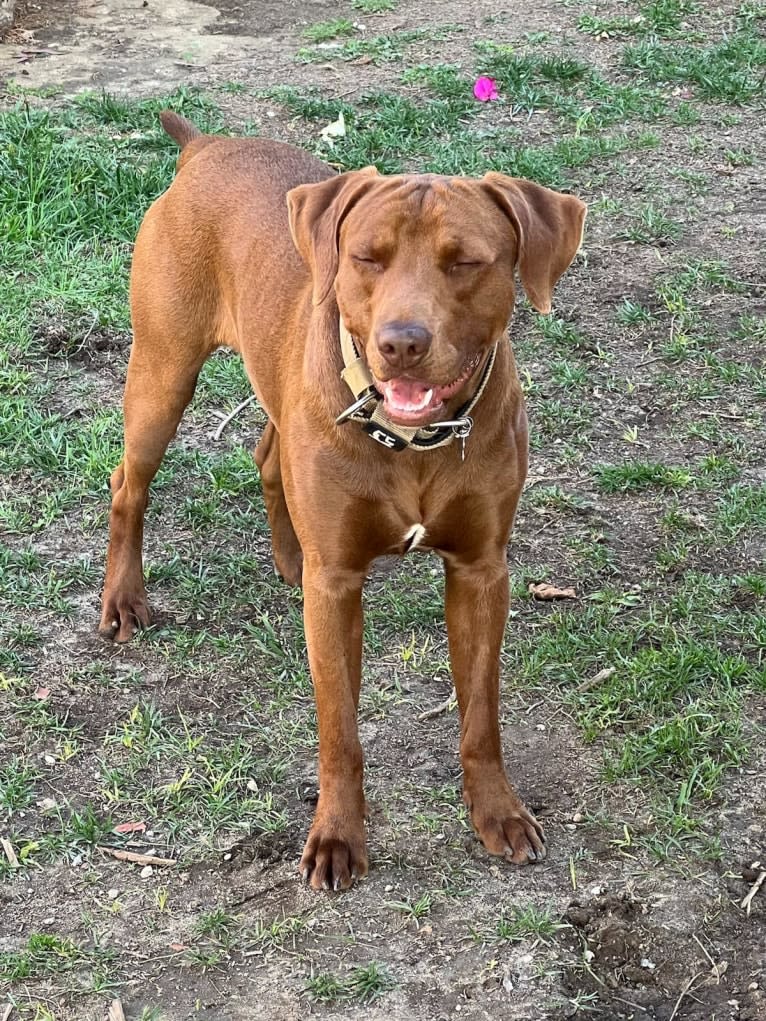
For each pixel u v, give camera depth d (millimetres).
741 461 2383
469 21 4406
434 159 3342
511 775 1867
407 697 1977
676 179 3307
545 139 3506
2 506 2277
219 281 1987
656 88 3836
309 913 1705
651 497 2314
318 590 1723
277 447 2109
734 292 2820
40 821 1812
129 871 1754
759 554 2195
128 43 4242
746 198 3219
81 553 2211
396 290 1580
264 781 1864
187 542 2244
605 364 2625
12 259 2852
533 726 1932
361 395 1645
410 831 1795
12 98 3723
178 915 1706
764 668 2002
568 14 4426
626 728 1924
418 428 1641
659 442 2438
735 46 4004
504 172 3248
